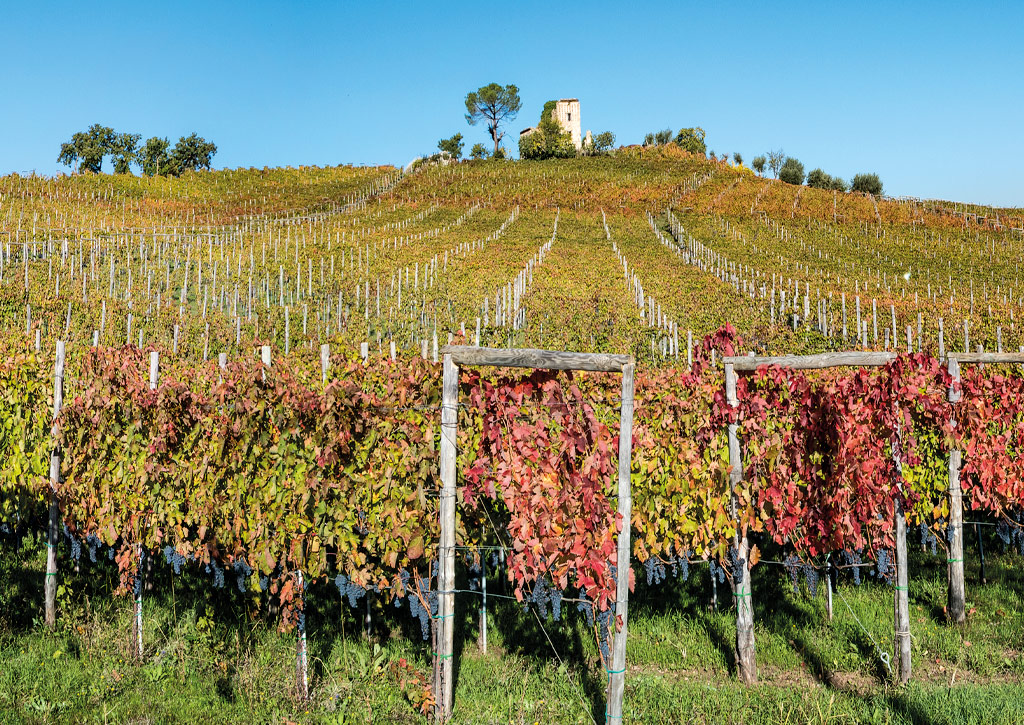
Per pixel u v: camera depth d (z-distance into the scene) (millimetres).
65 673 5371
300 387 5867
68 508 6738
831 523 6594
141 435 6301
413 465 5457
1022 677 6078
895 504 6137
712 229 61125
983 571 8328
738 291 37438
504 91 112562
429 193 80000
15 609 6492
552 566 5410
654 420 7305
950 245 55562
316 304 28875
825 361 6355
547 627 6793
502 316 28922
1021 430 8555
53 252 30891
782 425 7648
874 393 6301
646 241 56781
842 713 5266
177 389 6242
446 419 5051
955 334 28219
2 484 8016
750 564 6164
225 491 6004
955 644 6680
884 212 68250
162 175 92562
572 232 59906
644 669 6219
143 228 46344
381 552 6035
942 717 5137
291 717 5000
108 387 6465
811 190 81375
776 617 7227
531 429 5152
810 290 37844
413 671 5688
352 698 5297
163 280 29984
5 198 57906
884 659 6199
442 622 5047
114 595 6707
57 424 6715
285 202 73562
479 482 5555
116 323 22812
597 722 5152
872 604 7625
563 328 27344
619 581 4816
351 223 59875
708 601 7668
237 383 6023
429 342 25578
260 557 5633
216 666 5668
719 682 5969
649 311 30000
